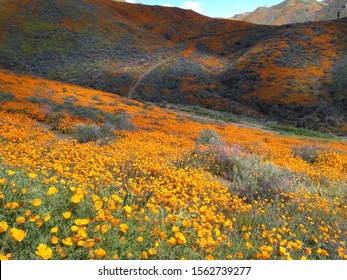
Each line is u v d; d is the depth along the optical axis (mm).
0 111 18781
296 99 52125
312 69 61500
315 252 4289
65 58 68625
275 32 88750
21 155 7211
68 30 80125
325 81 57000
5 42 71125
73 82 59156
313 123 45531
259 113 52094
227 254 3371
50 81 44750
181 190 6086
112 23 94812
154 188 5102
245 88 59469
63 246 2678
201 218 4148
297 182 9023
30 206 2887
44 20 81812
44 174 4539
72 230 2561
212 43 101250
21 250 2500
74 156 7867
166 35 114250
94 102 32375
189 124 29297
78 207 3160
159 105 50062
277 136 29750
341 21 87250
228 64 78938
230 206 5754
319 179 10586
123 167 6895
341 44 71375
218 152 10742
